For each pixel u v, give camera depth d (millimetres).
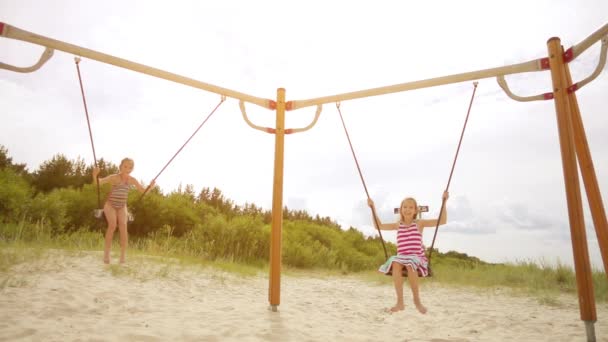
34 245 8039
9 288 4609
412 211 5066
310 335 4098
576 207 3924
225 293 6391
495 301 7621
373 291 9109
